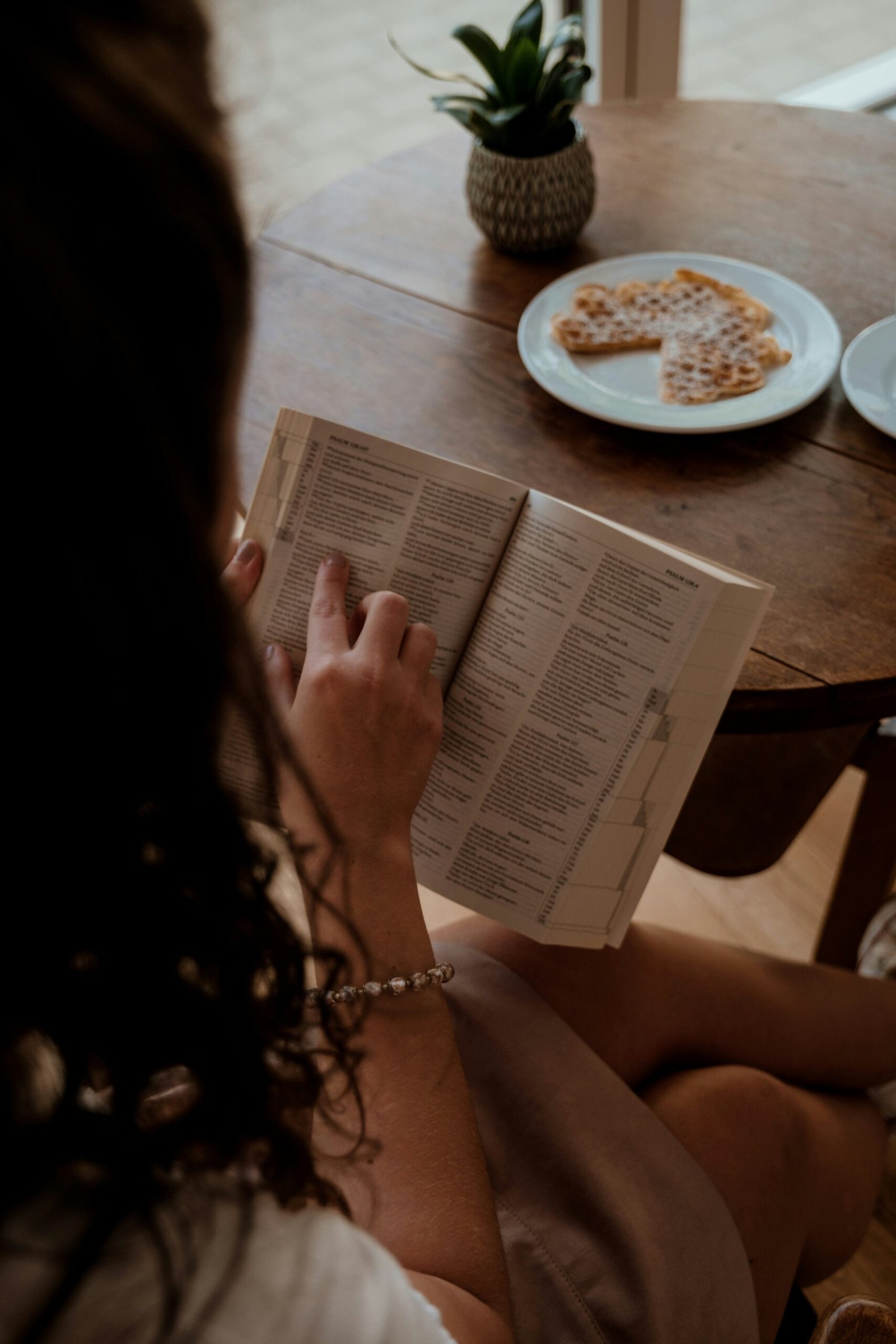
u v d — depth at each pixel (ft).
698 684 2.10
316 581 2.20
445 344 3.31
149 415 0.77
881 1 8.50
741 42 8.31
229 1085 1.09
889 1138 3.68
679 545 2.67
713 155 3.90
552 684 2.18
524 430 3.02
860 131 3.91
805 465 2.84
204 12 0.82
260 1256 1.05
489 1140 2.26
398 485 2.19
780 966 2.97
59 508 0.75
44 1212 0.97
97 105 0.70
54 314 0.70
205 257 0.78
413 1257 1.65
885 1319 1.66
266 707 0.99
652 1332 2.00
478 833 2.28
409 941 1.81
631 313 3.24
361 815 1.83
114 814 0.90
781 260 3.43
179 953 1.01
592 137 4.07
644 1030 2.61
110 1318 0.95
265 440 3.03
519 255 3.59
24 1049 0.99
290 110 8.08
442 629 2.24
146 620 0.83
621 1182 2.17
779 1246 2.33
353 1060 1.65
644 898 4.59
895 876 3.86
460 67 8.41
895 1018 3.01
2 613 0.77
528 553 2.16
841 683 2.36
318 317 3.45
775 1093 2.48
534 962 2.57
